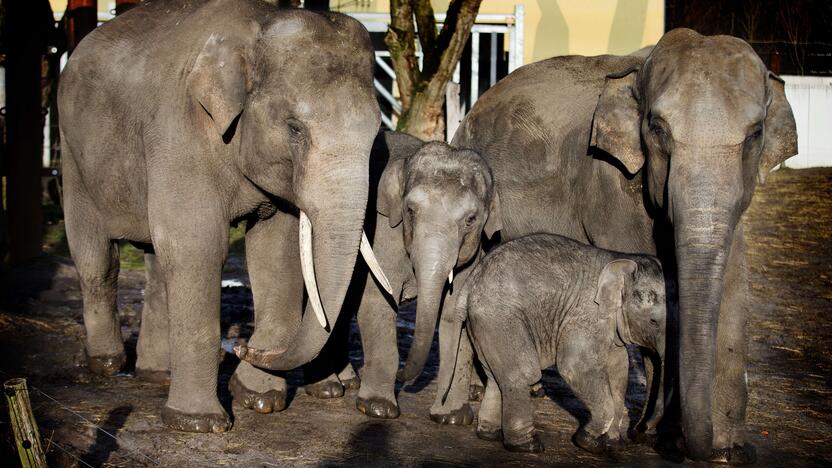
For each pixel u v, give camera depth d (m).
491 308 5.26
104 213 6.45
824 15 22.53
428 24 11.29
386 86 16.95
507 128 6.71
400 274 5.86
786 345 8.29
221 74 5.26
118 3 10.04
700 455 4.61
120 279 10.62
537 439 5.28
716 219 4.72
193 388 5.54
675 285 5.26
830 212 15.16
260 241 6.06
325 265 5.09
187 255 5.50
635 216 5.59
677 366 5.22
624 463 5.14
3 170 10.88
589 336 5.26
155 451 5.16
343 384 6.58
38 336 7.55
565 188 6.24
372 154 6.17
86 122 6.32
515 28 15.17
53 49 12.36
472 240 5.45
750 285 10.95
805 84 19.94
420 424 5.76
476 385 6.48
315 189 5.09
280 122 5.17
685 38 5.16
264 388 5.96
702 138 4.79
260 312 6.07
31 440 3.94
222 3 5.80
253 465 4.99
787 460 5.33
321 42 5.18
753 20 21.84
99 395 6.19
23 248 10.90
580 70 6.68
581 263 5.35
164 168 5.55
